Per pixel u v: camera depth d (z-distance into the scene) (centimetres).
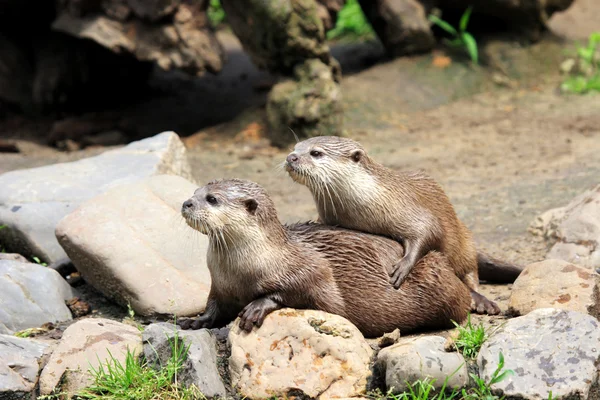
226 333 941
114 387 854
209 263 895
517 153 1808
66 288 1101
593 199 1191
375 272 912
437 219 977
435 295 913
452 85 2270
